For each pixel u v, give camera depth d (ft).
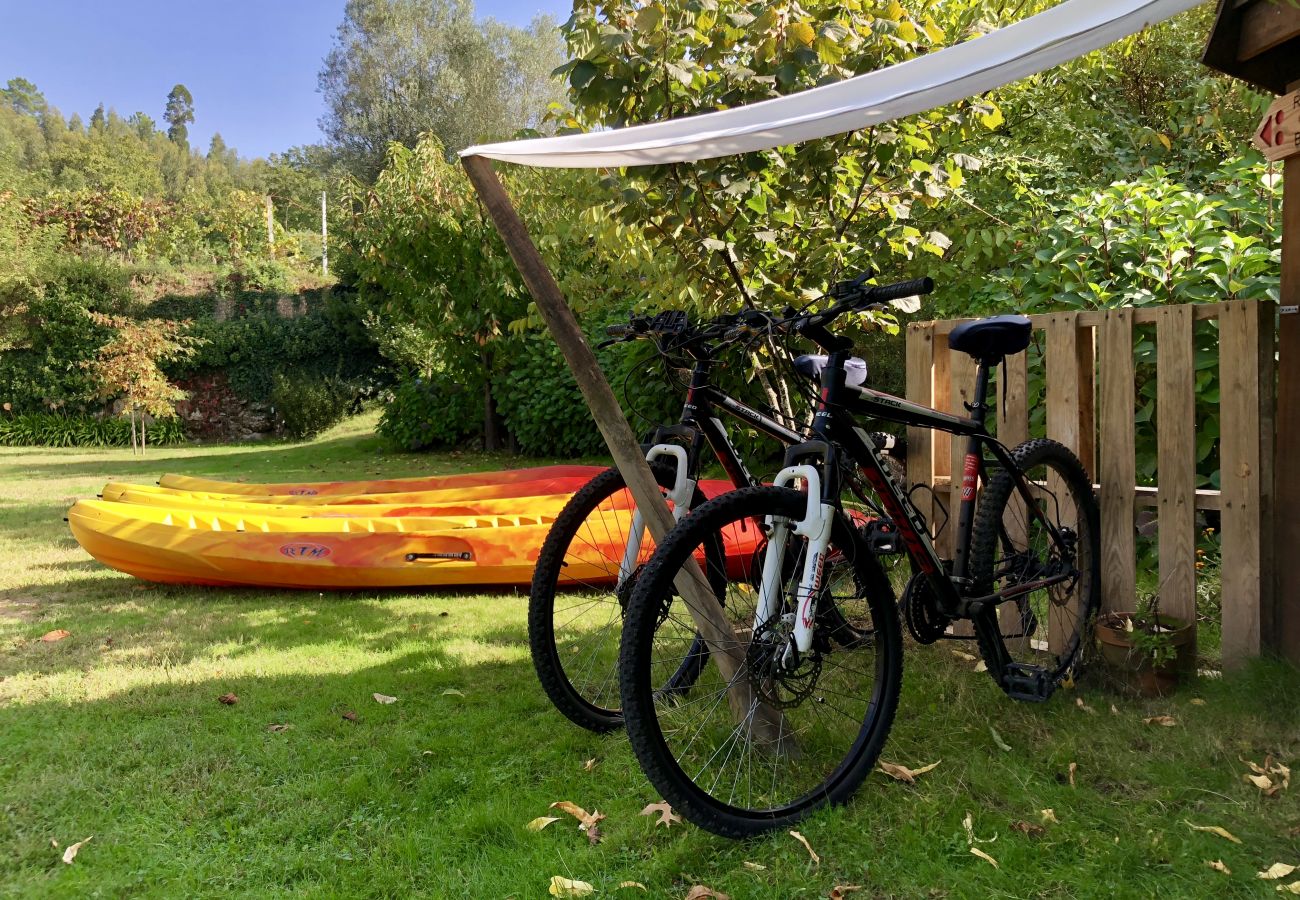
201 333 54.39
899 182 12.78
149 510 15.31
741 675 7.15
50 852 6.60
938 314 17.57
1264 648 8.66
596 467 19.92
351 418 54.95
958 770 7.47
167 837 6.81
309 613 13.43
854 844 6.45
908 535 7.91
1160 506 9.20
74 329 53.78
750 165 10.98
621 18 10.68
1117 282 14.17
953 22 13.55
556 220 16.71
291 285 62.18
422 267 34.14
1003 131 20.29
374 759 8.05
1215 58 8.47
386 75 106.01
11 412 54.03
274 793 7.47
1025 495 8.97
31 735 8.67
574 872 6.23
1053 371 9.89
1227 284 12.72
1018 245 16.52
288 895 6.06
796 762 7.55
